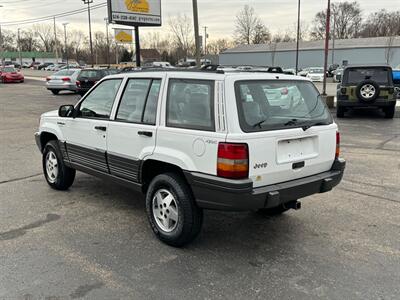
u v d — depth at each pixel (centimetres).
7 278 363
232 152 367
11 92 2770
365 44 6931
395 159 809
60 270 378
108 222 496
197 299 334
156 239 448
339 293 343
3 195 596
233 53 8175
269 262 397
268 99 406
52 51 12581
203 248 428
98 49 8806
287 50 7594
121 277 367
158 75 445
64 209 539
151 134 434
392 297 336
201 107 394
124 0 2230
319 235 459
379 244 436
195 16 1952
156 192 441
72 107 556
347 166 755
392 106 1366
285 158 405
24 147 960
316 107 454
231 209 378
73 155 565
